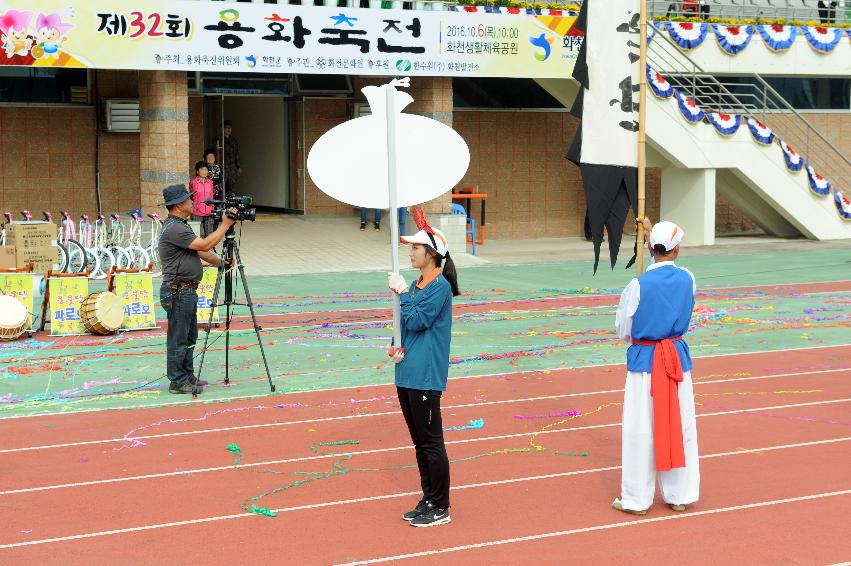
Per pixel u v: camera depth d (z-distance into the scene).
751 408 12.71
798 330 18.02
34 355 15.65
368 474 10.13
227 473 10.16
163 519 8.92
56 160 27.80
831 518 8.96
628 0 12.32
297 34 25.08
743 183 31.83
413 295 8.71
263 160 33.16
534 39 27.77
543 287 22.91
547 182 33.25
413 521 8.73
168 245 13.10
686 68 31.44
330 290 22.11
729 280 24.11
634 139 12.44
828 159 35.78
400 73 26.38
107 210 28.41
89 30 23.19
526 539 8.48
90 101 28.02
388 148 8.41
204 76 29.67
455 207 28.52
